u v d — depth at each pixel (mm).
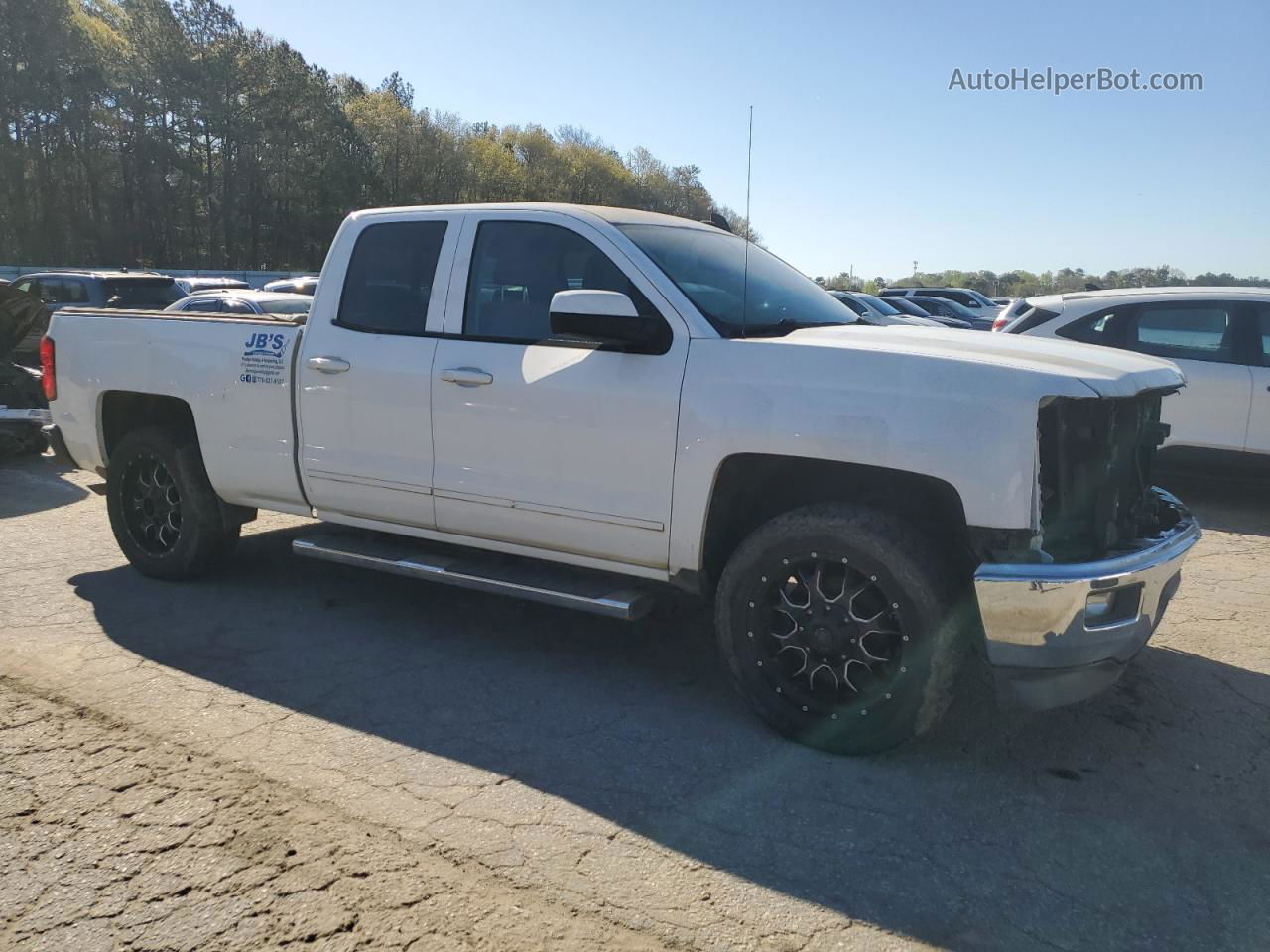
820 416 3357
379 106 68875
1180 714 3920
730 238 4777
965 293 30594
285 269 64500
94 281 15836
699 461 3600
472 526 4254
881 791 3268
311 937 2465
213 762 3385
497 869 2779
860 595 3412
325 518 4781
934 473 3199
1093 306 8125
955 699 4031
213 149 59250
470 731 3688
